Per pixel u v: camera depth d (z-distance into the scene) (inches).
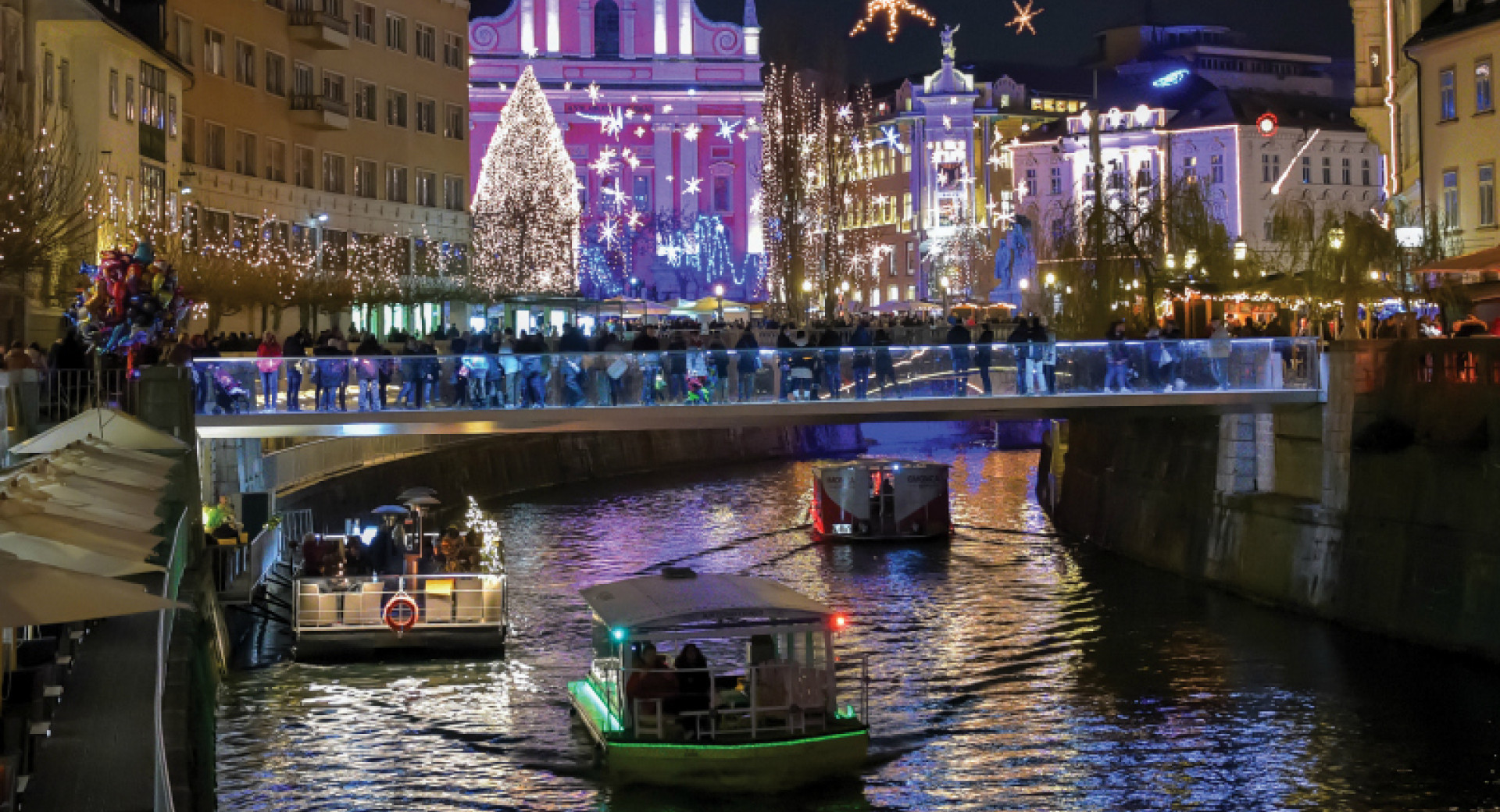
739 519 2559.1
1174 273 2433.6
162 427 1264.8
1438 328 1856.5
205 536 1398.9
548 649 1489.9
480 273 3216.0
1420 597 1434.5
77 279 1760.6
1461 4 2185.0
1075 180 5152.6
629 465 3341.5
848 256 4133.9
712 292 4867.1
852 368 1584.6
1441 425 1430.9
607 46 4975.4
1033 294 4242.1
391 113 3198.8
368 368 1529.3
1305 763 1133.7
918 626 1610.5
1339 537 1557.6
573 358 1555.1
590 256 4630.9
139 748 631.8
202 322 2420.0
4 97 1664.6
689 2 4970.5
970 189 5388.8
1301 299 2226.9
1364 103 2662.4
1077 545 2154.3
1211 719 1241.4
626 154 4842.5
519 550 2191.2
